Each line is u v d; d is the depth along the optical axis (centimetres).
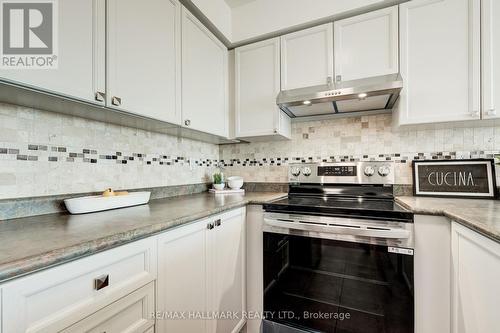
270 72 168
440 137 152
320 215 123
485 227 72
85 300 59
